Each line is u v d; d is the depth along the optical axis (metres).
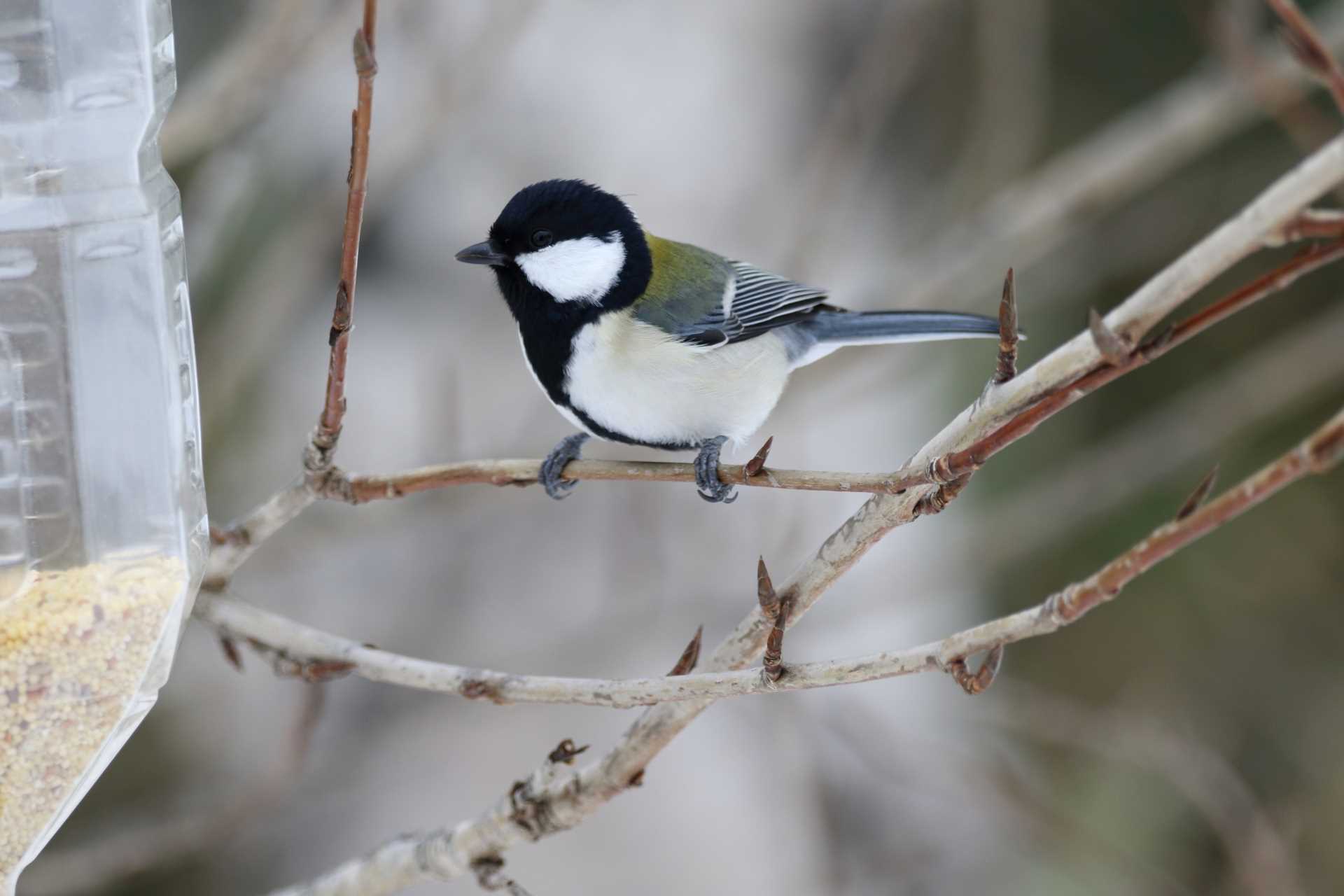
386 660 6.16
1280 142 13.30
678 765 11.48
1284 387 11.85
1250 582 14.12
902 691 12.66
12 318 4.91
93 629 5.05
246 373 10.62
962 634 4.82
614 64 12.84
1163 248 13.58
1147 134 11.22
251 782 9.47
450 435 10.38
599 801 6.11
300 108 11.66
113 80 4.95
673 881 11.03
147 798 11.17
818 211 11.42
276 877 11.23
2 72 4.85
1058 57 13.80
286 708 11.66
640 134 12.69
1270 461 13.96
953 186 12.19
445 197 12.48
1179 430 12.18
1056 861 11.81
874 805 11.65
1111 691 13.84
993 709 12.02
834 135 11.36
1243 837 10.30
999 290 13.20
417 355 12.35
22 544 4.98
